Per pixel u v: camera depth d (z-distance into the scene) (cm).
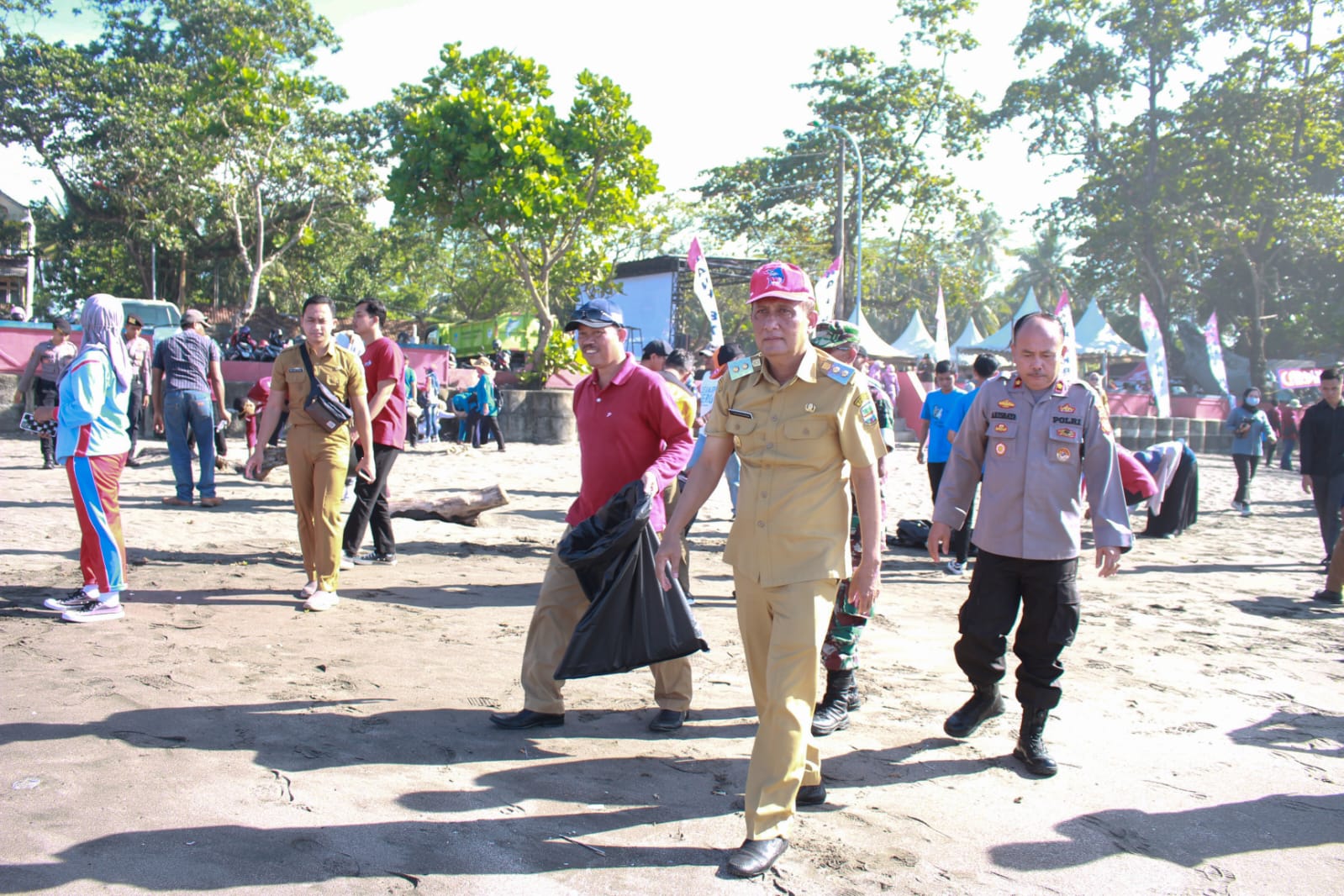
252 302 3516
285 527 950
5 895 275
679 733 441
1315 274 4709
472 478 1447
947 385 901
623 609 400
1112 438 413
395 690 478
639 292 3347
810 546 332
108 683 461
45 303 4938
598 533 410
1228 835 354
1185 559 1026
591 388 448
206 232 4228
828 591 334
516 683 499
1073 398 411
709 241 4588
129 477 1268
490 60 2211
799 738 320
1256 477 2219
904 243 4659
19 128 3762
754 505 339
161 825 323
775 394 340
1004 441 411
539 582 770
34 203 4634
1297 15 4006
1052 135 4550
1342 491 952
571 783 379
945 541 430
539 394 2286
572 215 2325
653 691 507
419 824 336
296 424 625
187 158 3672
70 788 347
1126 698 515
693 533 1080
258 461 623
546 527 1054
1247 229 4209
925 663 574
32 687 451
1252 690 540
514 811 350
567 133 2242
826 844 333
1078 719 479
